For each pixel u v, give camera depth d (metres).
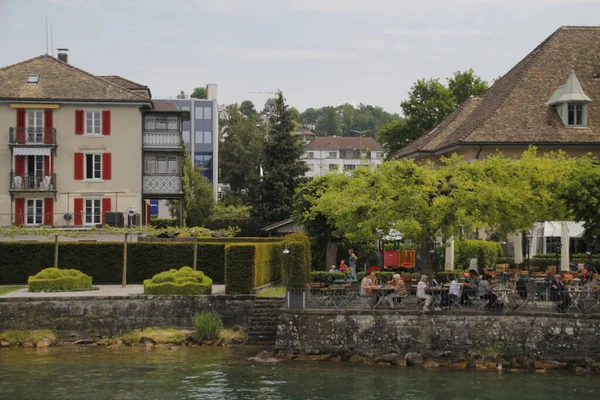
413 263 49.81
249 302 41.47
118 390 31.08
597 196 38.06
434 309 36.25
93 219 61.22
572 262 48.66
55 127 60.81
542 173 39.94
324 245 52.50
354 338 36.44
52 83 61.50
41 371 34.28
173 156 63.06
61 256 49.41
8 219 60.38
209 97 127.00
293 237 45.19
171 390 31.08
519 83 51.56
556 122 49.19
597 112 49.62
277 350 37.09
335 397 29.94
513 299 36.38
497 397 30.03
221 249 49.91
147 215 66.94
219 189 124.44
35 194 60.56
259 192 78.12
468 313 35.88
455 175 40.25
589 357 35.16
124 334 41.06
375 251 53.31
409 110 77.69
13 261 49.22
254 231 77.12
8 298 41.00
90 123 61.53
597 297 35.88
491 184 39.41
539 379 32.91
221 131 138.50
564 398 29.91
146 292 42.03
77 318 41.16
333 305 37.31
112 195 61.38
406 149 62.81
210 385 31.77
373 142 168.75
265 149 79.69
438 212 38.84
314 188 52.44
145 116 62.72
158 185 62.19
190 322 41.47
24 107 60.31
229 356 37.19
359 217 41.22
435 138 56.28
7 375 33.53
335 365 35.28
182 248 49.81
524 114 49.59
